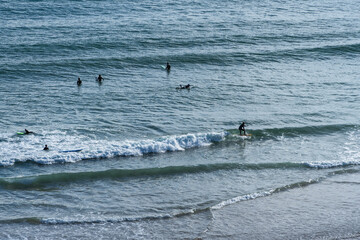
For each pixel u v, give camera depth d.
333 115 57.94
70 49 85.56
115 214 34.72
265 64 82.12
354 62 84.88
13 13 111.62
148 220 34.00
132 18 111.44
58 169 42.44
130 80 71.69
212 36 98.00
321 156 46.50
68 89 66.31
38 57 80.44
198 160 45.25
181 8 125.69
